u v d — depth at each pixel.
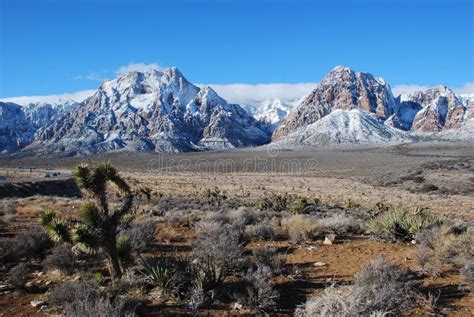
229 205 33.41
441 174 91.62
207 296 8.54
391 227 15.53
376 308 7.27
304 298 8.73
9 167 188.25
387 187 80.00
